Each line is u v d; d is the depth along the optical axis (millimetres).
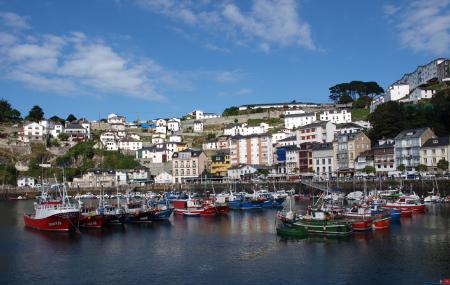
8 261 64562
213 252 68125
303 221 80938
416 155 161125
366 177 156750
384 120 184875
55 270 59312
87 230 90500
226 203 126375
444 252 62969
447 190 131000
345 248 67812
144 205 112875
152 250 70375
